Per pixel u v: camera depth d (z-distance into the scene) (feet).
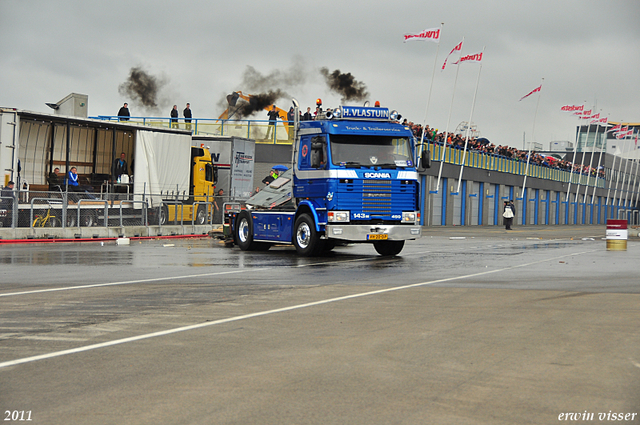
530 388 19.01
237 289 39.65
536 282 43.11
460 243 89.81
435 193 161.68
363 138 61.82
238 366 21.49
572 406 17.37
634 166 376.89
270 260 60.23
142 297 36.42
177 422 16.19
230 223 77.56
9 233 80.74
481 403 17.62
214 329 27.50
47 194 84.94
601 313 31.12
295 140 64.75
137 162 99.30
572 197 278.67
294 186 64.75
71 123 88.58
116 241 85.51
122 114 142.51
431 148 166.09
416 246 82.53
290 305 33.63
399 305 33.55
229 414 16.74
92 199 90.68
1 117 80.69
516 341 25.13
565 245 85.40
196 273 48.57
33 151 92.94
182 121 146.41
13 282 42.75
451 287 40.50
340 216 60.49
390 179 61.82
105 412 16.96
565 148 367.45
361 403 17.62
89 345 24.63
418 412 16.89
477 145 192.85
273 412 16.90
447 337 25.85
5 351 23.72
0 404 17.67
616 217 343.67
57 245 78.13
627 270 51.03
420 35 138.72
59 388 19.10
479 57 148.97
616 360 22.21
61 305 33.68
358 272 49.60
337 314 30.96
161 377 20.21
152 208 99.45
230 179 115.96
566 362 21.95
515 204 222.48
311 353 23.25
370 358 22.53
